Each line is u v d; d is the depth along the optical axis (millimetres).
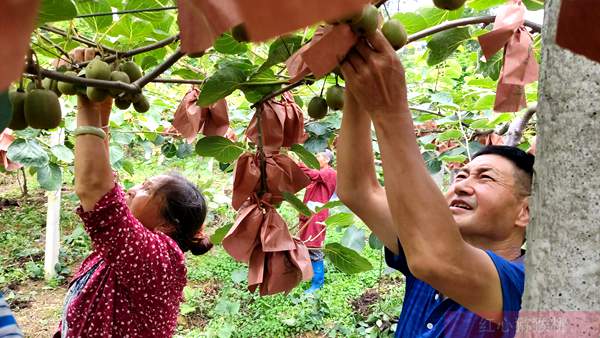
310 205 3209
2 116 517
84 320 2000
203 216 2461
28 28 207
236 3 200
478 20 1645
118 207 1876
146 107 1390
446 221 1135
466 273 1163
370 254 6945
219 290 6023
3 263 6703
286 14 194
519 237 1570
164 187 2334
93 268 2135
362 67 1057
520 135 2510
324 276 6414
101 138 1794
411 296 1631
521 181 1505
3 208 8719
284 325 5250
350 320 5352
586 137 680
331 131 3148
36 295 5910
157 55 2070
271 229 1909
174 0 1233
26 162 2826
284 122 1987
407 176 1115
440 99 3412
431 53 1836
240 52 1749
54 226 6273
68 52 1642
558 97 702
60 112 1046
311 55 757
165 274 2053
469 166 1604
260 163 1935
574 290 700
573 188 693
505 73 1595
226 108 1993
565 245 707
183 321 5324
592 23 357
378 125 1119
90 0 1317
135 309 2041
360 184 1725
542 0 1699
